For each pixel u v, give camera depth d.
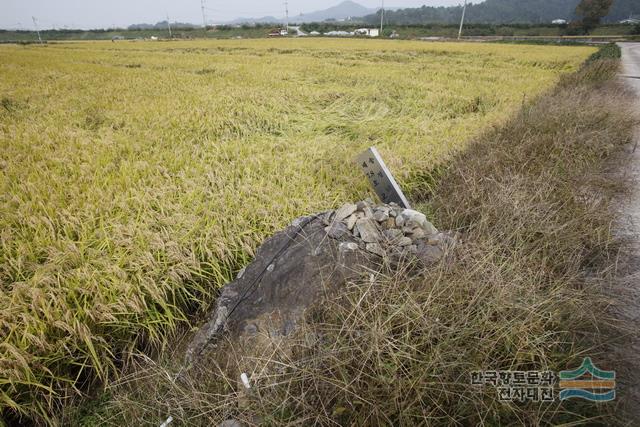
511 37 62.81
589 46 43.56
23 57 23.30
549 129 6.03
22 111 8.99
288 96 10.96
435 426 1.74
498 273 2.35
